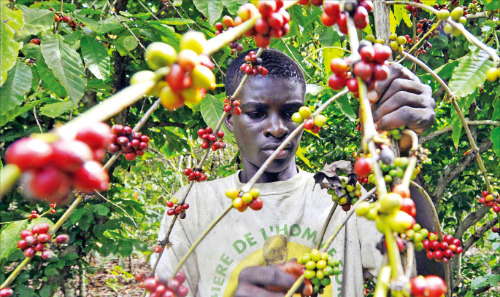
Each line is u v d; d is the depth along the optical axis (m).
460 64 1.19
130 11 3.88
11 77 1.43
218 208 1.79
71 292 3.88
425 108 1.02
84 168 0.41
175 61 0.57
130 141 1.12
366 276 1.68
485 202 1.28
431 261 1.48
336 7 0.81
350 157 4.09
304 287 1.02
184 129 4.43
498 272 3.04
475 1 1.71
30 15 1.63
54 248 3.55
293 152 1.66
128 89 0.49
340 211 1.67
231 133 2.15
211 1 1.81
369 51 0.72
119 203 3.90
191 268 1.70
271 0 0.75
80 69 1.63
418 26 1.70
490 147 3.28
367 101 0.71
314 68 3.33
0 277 3.08
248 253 1.63
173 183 6.60
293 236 1.65
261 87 1.58
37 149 0.38
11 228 1.68
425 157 0.80
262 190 1.76
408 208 0.66
